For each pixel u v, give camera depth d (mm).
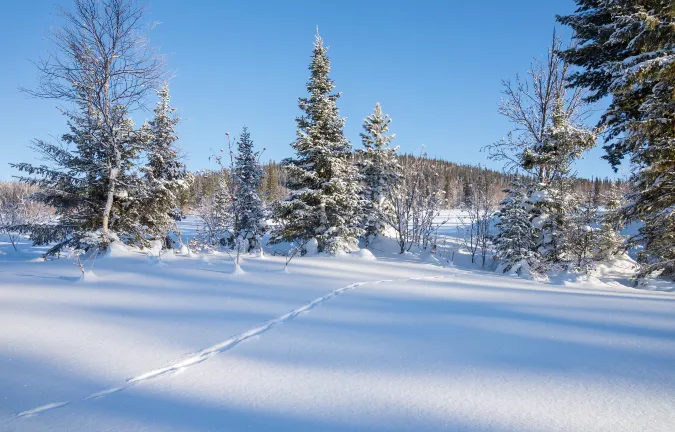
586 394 3049
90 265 10008
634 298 7703
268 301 6441
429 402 2900
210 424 2553
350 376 3404
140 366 3572
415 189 19203
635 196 11492
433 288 8484
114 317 5219
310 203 16719
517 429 2504
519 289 8789
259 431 2465
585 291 8938
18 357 3713
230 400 2918
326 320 5398
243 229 21281
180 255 12438
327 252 15102
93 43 12328
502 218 14500
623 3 12086
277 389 3121
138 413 2703
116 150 13297
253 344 4289
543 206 14195
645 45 11008
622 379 3350
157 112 16172
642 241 12289
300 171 16000
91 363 3617
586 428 2518
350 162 18000
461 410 2771
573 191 14969
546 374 3477
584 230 12953
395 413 2725
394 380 3320
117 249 12359
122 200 14844
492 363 3760
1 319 4934
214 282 8055
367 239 19609
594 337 4680
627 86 10750
